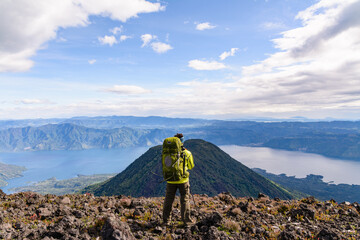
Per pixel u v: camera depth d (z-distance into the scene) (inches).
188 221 159.6
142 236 138.1
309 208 190.5
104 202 222.4
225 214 193.3
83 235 127.8
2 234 123.6
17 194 222.2
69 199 214.2
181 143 162.1
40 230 134.3
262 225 165.2
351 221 180.7
